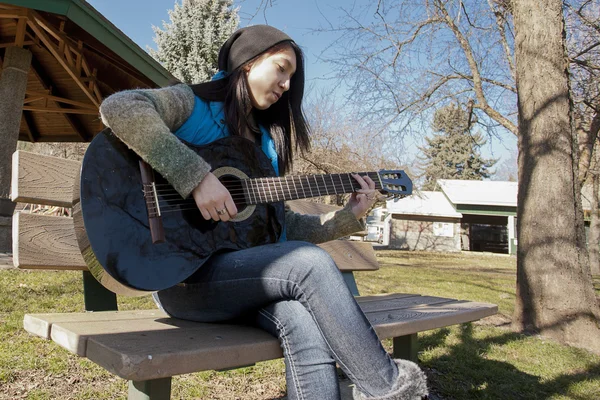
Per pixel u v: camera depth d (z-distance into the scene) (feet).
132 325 4.29
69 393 6.57
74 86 29.25
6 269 15.23
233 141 5.35
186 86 5.27
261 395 7.38
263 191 5.33
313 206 9.65
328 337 3.86
